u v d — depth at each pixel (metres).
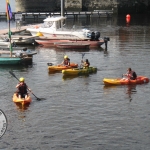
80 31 88.19
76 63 69.88
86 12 143.62
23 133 40.84
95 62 70.06
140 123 43.31
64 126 42.56
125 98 50.84
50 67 63.34
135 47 84.06
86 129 41.84
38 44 88.19
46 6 153.12
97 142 39.09
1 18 141.12
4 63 67.50
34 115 45.34
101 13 144.38
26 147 38.19
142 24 123.94
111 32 106.38
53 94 52.38
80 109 47.22
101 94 52.34
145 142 39.06
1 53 71.25
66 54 77.62
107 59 72.50
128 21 130.12
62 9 101.75
